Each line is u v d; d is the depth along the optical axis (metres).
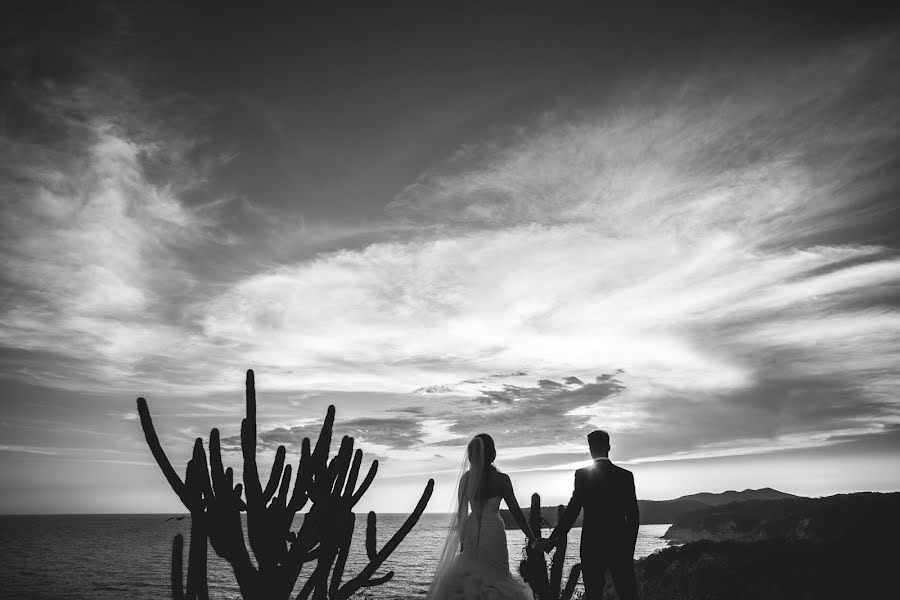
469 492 5.81
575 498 5.64
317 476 4.17
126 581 73.62
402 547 138.38
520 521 5.71
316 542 4.05
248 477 3.86
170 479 3.79
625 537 5.51
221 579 68.12
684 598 14.92
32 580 74.88
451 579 5.59
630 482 5.69
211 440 3.91
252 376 4.07
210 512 3.78
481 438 6.01
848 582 13.50
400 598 47.66
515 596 5.51
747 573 15.27
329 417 4.32
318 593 4.09
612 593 15.81
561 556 5.55
